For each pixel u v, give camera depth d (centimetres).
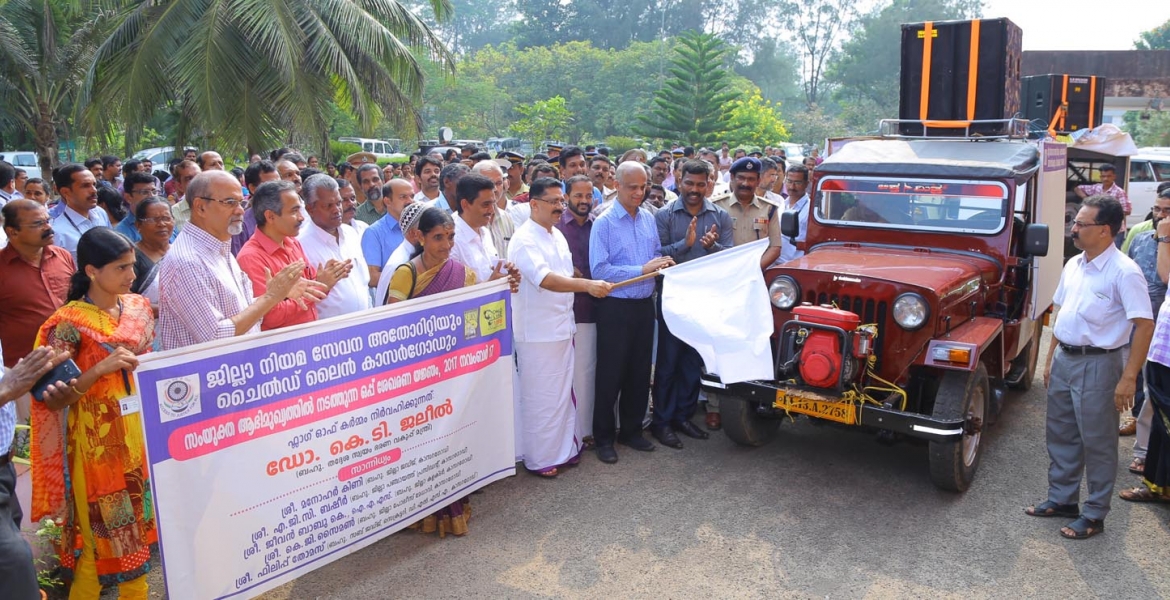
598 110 5753
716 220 596
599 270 539
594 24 7900
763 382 504
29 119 2066
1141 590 397
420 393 407
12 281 463
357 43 1357
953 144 632
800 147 4109
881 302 489
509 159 801
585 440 580
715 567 418
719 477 528
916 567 420
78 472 326
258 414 343
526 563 420
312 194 441
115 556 333
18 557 282
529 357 508
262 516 349
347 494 380
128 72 1290
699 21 8150
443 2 1602
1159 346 448
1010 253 582
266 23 1225
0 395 271
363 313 376
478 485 449
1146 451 522
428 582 401
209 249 361
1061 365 451
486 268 477
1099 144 923
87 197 607
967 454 507
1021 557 429
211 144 1312
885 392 491
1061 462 464
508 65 6097
